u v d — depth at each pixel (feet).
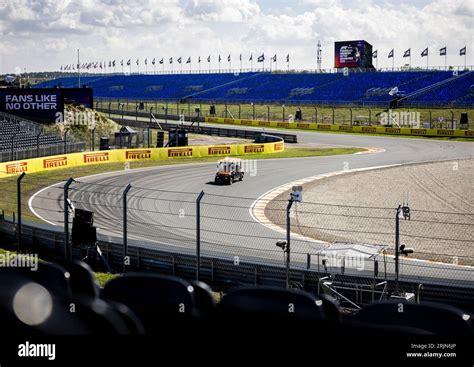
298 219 96.53
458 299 50.31
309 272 54.75
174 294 17.04
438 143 213.25
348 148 202.39
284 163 165.48
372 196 117.39
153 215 97.71
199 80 514.27
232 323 14.46
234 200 112.47
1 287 14.32
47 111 198.59
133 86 542.98
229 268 59.21
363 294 51.90
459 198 115.44
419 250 77.46
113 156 165.27
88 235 61.98
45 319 13.73
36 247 72.59
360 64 397.39
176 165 161.07
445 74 369.30
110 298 17.88
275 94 426.10
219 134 244.01
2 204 103.71
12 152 146.20
